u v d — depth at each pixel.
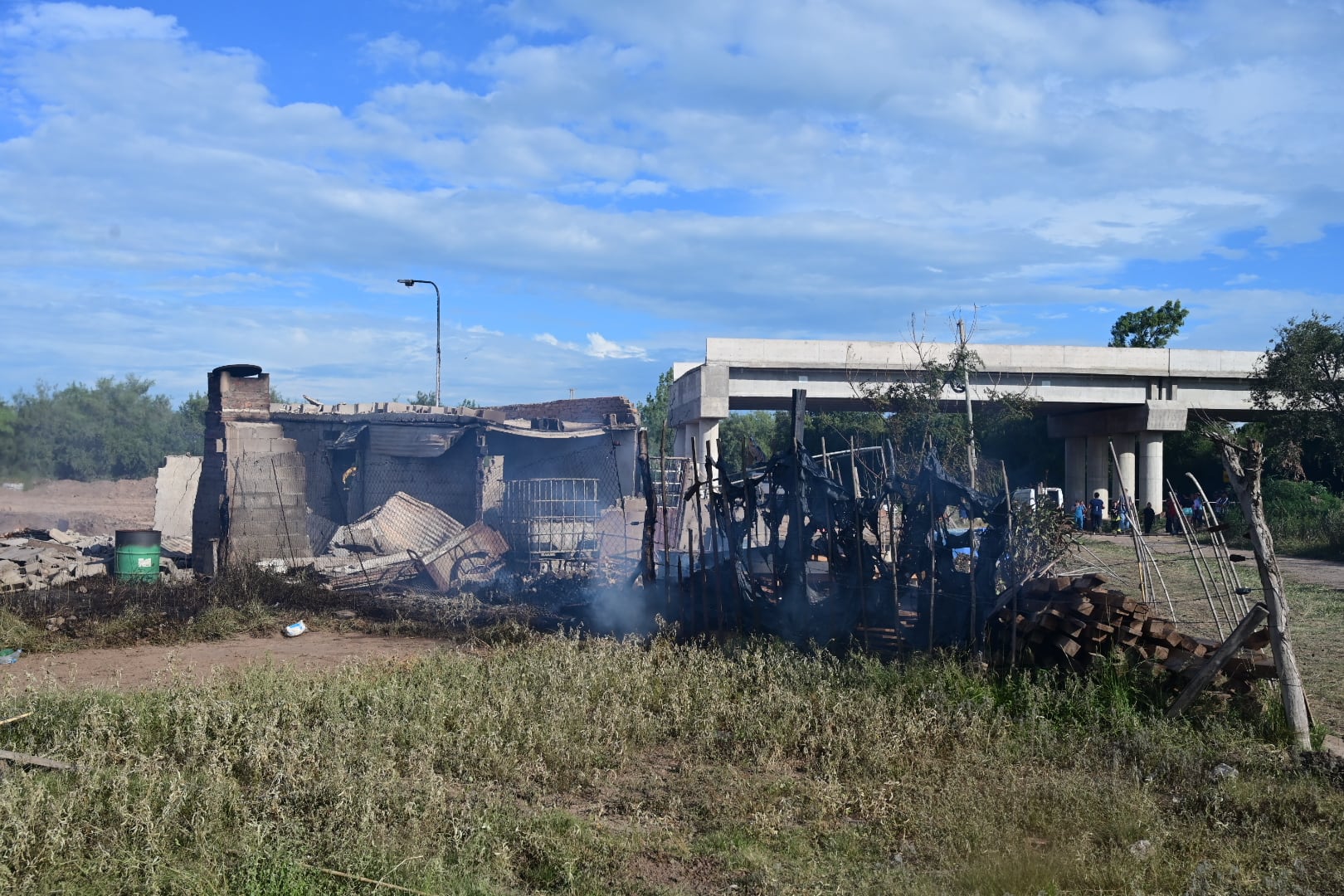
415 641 13.54
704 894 5.64
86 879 5.38
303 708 8.59
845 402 36.03
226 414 18.95
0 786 6.30
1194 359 38.66
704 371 33.19
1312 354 33.81
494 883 5.59
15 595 15.46
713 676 10.05
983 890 5.61
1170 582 20.23
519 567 19.42
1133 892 5.51
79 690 9.25
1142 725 8.84
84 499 39.81
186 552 21.72
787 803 7.01
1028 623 10.43
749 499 13.08
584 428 25.28
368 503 23.41
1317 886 5.90
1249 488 8.88
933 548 10.97
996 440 55.59
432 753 7.55
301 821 6.14
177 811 6.07
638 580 17.06
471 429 22.80
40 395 47.06
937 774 7.62
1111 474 44.50
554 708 8.76
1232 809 7.07
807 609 12.23
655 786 7.43
